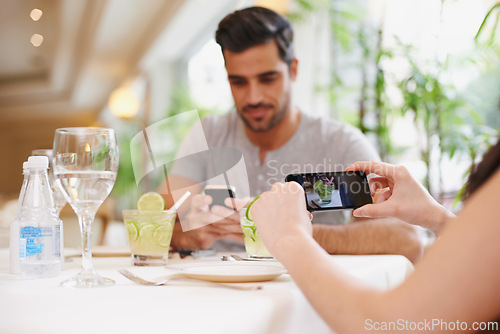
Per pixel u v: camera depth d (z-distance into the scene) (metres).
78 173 0.77
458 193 2.01
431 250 0.51
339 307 0.55
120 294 0.65
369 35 2.90
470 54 2.31
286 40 1.98
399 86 2.42
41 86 11.47
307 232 0.68
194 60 7.47
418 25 2.58
